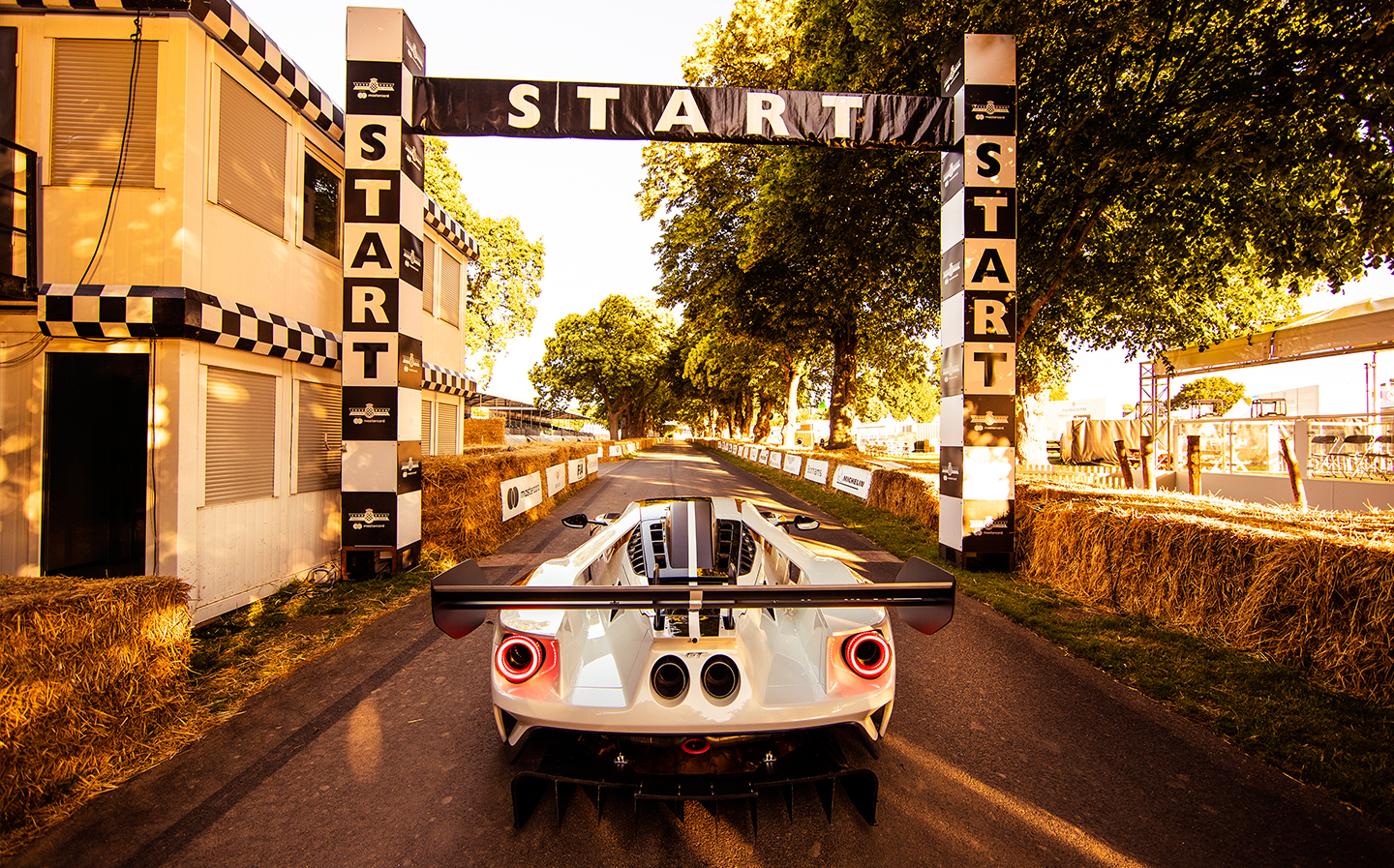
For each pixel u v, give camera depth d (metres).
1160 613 4.18
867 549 6.83
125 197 4.27
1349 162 5.00
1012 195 5.90
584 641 2.38
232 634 4.08
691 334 26.47
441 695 3.13
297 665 3.54
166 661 2.73
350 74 5.47
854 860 1.89
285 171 5.48
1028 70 6.75
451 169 16.88
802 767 2.10
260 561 4.90
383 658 3.65
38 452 4.18
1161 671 3.34
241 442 4.72
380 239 5.46
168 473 4.12
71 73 4.30
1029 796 2.23
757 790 1.95
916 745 2.61
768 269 14.02
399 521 5.49
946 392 6.28
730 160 13.49
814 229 10.45
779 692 2.09
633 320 41.88
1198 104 5.84
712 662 2.13
